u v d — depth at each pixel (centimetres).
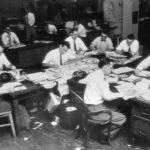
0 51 543
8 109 397
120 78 429
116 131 389
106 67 380
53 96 429
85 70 479
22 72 482
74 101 384
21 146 395
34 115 484
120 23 1119
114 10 1118
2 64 541
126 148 376
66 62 541
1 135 428
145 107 345
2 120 446
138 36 1136
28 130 438
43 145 395
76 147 386
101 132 387
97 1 1287
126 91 374
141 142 388
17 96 395
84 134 407
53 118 463
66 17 1213
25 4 1265
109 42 662
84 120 373
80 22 1152
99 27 1085
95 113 361
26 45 793
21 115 423
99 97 379
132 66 530
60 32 1027
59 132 428
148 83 398
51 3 1262
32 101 479
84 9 1287
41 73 471
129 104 381
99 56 553
